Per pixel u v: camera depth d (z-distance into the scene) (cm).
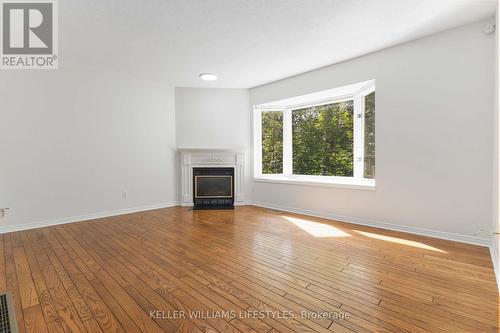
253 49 321
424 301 165
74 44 306
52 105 347
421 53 290
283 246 267
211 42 302
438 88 279
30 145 331
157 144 463
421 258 232
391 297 170
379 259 231
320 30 273
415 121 296
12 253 248
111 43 304
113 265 221
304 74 408
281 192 451
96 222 367
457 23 259
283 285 187
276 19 251
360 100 385
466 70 262
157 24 260
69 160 363
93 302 165
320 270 210
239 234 310
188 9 233
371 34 281
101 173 396
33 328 141
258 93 480
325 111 434
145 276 201
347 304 162
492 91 248
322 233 311
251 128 496
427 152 289
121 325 143
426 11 237
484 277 195
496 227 220
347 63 356
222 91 495
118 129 413
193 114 493
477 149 259
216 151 489
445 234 280
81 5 226
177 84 474
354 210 356
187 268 215
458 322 144
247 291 179
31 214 333
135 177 436
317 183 397
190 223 362
